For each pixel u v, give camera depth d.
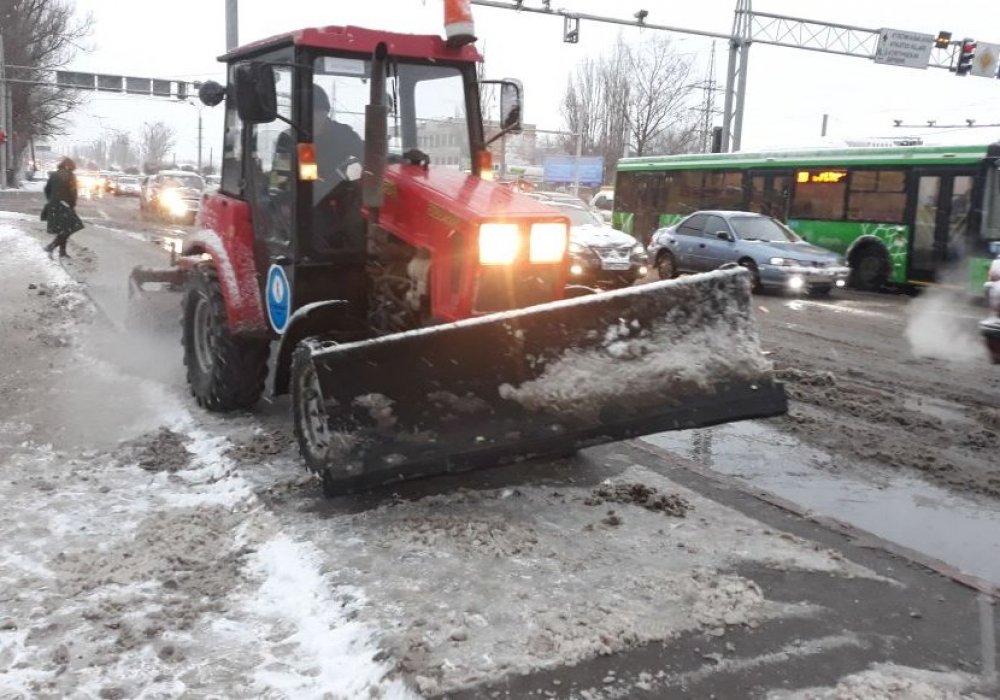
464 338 4.32
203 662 3.31
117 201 47.91
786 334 11.67
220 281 6.34
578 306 4.42
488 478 5.36
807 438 6.71
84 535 4.40
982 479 5.80
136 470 5.36
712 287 4.62
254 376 6.46
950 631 3.66
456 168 6.02
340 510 4.78
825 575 4.13
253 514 4.68
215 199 6.84
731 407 4.58
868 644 3.54
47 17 56.47
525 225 4.79
